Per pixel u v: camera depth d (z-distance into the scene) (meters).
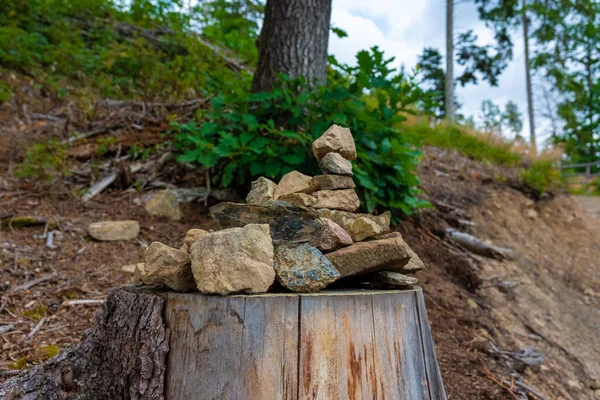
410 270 1.72
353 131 3.52
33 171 3.85
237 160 3.68
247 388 1.18
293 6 4.09
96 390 1.46
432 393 1.45
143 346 1.32
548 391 3.27
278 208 1.46
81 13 7.81
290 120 3.64
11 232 3.36
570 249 6.39
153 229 3.67
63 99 5.57
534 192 7.25
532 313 4.41
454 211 5.64
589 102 20.86
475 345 3.41
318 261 1.37
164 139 4.61
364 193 3.70
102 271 3.12
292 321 1.23
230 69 7.21
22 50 6.27
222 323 1.22
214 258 1.26
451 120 9.64
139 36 7.58
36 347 2.29
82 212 3.77
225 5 11.42
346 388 1.25
